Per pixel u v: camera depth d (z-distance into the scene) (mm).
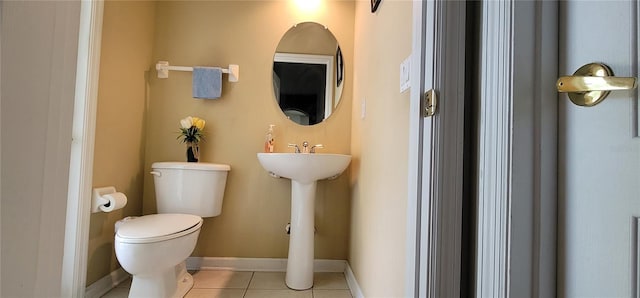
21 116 335
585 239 507
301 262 1868
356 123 2035
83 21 1577
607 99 482
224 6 2246
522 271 550
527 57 562
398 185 1088
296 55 2264
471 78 736
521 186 553
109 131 1757
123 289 1785
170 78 2195
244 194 2188
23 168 341
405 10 1096
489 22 638
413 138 824
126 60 1898
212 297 1714
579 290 513
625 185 455
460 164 706
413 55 851
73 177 1536
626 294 449
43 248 375
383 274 1239
